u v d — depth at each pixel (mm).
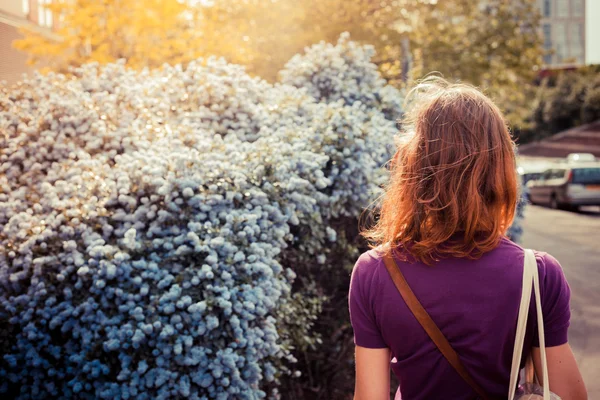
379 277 1486
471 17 19062
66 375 3279
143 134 4387
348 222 4652
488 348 1410
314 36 14148
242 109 4777
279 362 3643
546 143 62469
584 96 60812
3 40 12008
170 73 5121
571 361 1433
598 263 10797
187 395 2998
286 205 3736
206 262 3318
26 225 3451
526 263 1440
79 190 3719
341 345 4504
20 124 4406
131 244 3291
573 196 20922
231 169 3688
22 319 3252
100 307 3250
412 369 1459
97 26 12219
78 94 4695
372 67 6145
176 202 3457
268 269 3301
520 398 1422
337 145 4457
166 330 3016
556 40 93625
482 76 19953
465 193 1450
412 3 16766
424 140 1509
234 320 3092
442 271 1443
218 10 13625
